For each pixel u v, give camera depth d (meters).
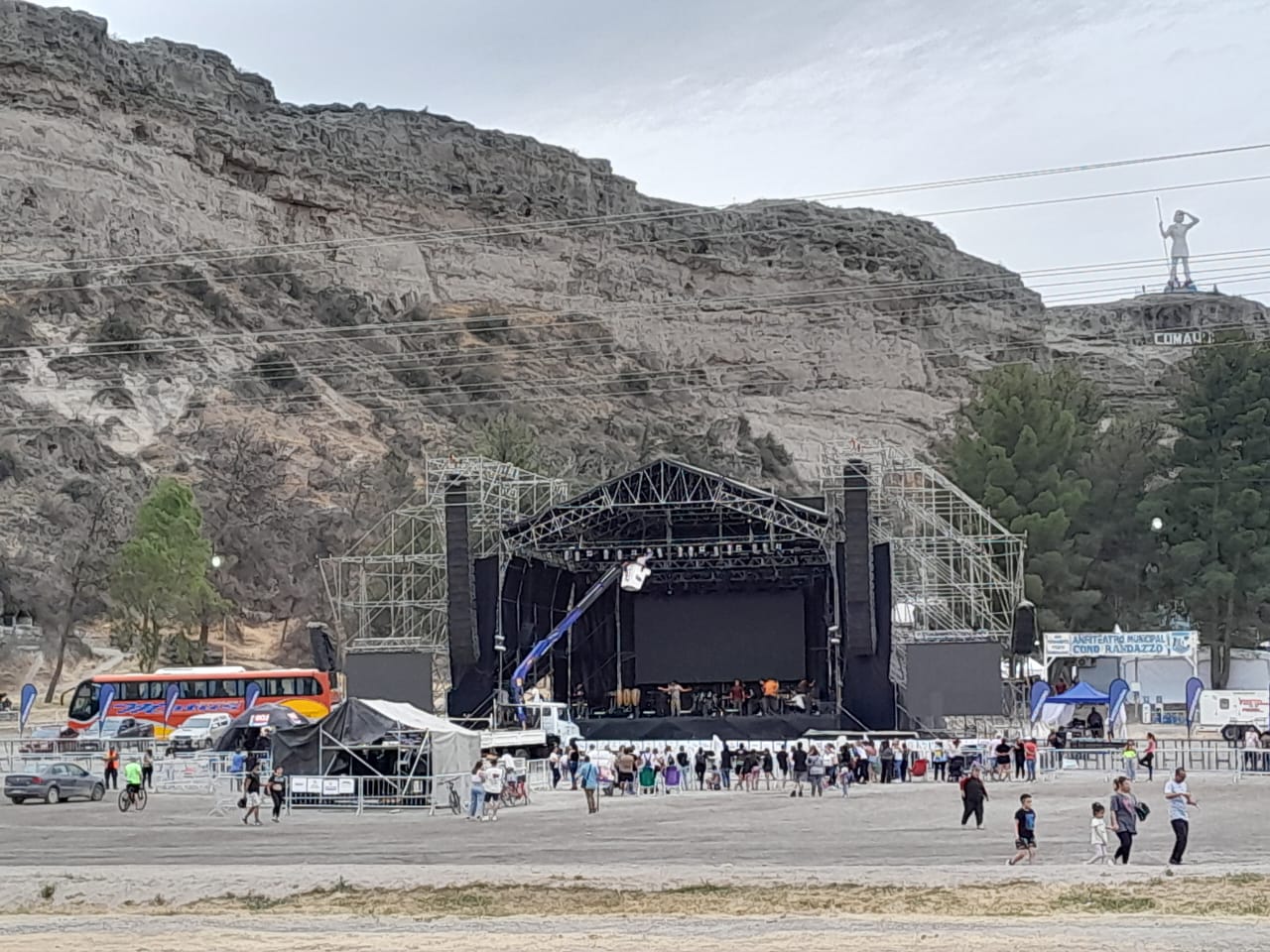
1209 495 123.31
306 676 80.19
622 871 33.53
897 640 77.44
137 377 160.62
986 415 128.12
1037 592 113.56
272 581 136.50
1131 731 87.00
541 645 72.50
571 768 59.78
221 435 153.12
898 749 62.34
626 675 82.88
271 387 174.88
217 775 53.38
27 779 53.00
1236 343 129.38
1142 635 82.50
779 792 56.44
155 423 155.38
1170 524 125.69
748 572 80.88
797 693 75.69
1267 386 126.56
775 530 75.62
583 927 26.31
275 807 46.72
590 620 83.06
